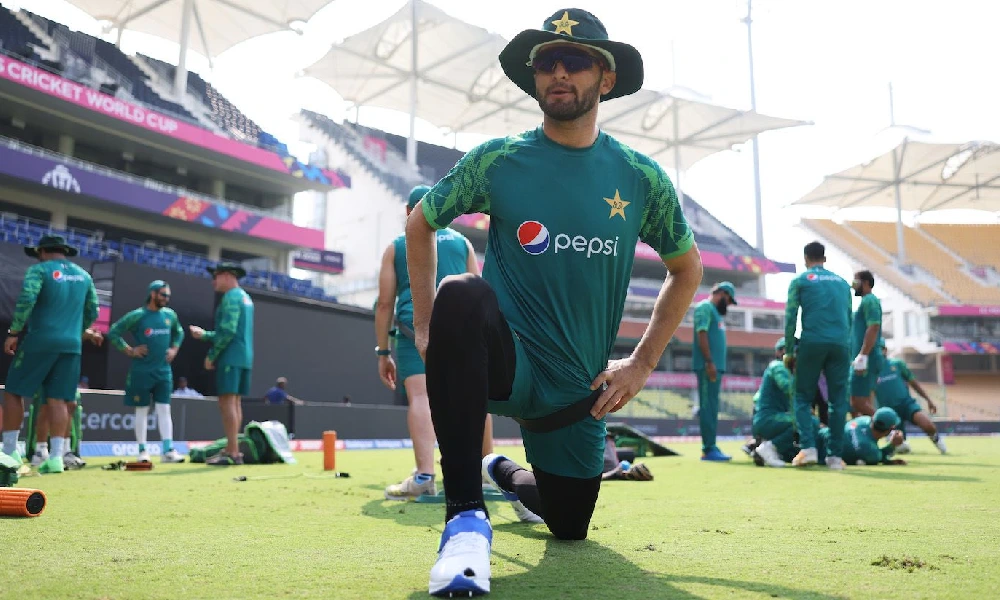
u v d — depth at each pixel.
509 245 1.93
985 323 43.00
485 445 3.57
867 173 50.19
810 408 6.23
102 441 8.80
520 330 1.88
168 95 28.92
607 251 1.90
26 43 25.56
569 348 1.88
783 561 1.90
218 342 6.50
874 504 3.32
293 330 15.07
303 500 3.61
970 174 49.97
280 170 28.28
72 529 2.51
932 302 42.69
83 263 12.93
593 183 1.91
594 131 1.97
